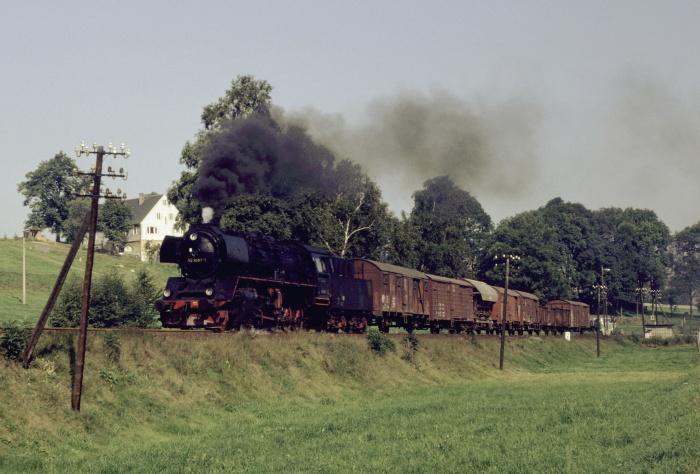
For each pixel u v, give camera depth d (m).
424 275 56.41
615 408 29.56
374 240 69.50
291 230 60.00
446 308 58.69
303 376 34.25
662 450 18.56
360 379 37.88
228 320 32.59
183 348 28.73
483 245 127.69
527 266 111.75
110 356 25.42
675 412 25.58
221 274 32.06
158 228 135.25
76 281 33.56
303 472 18.33
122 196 23.75
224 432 24.23
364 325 47.19
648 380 48.25
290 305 38.16
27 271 79.19
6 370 21.53
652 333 113.38
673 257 176.88
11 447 19.22
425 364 47.12
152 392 25.61
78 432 21.50
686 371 57.75
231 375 30.03
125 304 33.44
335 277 41.88
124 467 18.41
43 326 22.50
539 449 20.86
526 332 90.06
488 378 50.91
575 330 97.31
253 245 34.34
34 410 21.11
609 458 19.09
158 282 91.19
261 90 59.09
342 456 20.50
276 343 34.25
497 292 71.00
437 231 98.12
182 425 24.67
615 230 152.25
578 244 138.88
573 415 28.00
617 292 140.88
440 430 25.20
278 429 24.86
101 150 23.88
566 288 117.69
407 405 32.59
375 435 24.06
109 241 122.56
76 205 124.94
